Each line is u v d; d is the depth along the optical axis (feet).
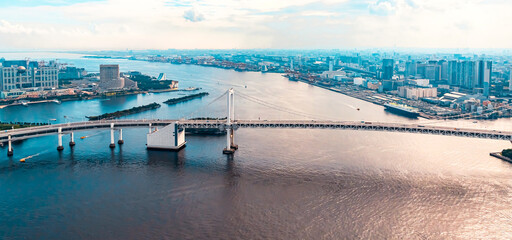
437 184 564.30
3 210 479.82
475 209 487.61
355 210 481.87
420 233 432.25
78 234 426.10
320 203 499.92
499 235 430.20
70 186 552.82
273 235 425.69
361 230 436.76
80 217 463.01
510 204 500.74
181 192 533.55
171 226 444.14
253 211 479.00
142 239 417.28
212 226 443.73
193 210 481.87
